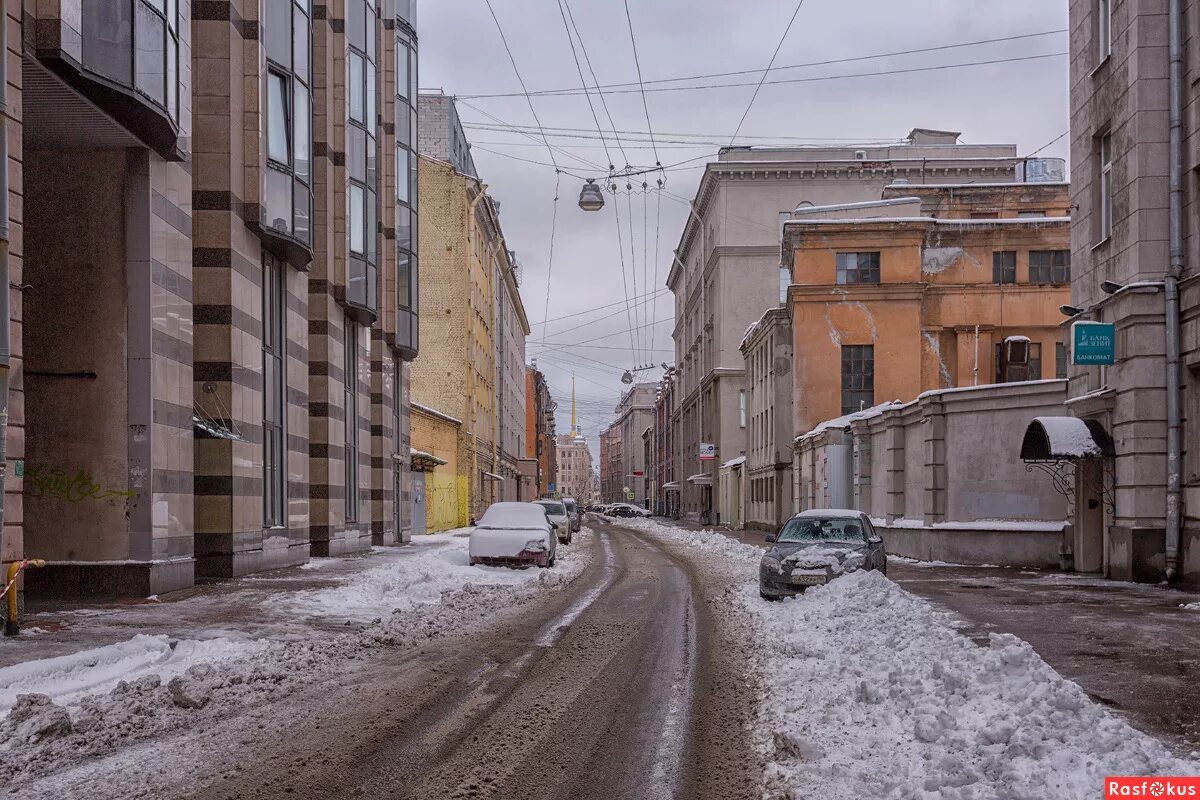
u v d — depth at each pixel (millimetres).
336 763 6094
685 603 15312
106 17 13320
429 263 49781
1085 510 20281
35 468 14992
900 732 6543
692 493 82625
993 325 39781
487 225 58344
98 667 8938
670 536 43688
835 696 7703
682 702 7867
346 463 27719
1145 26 17391
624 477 172125
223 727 6988
